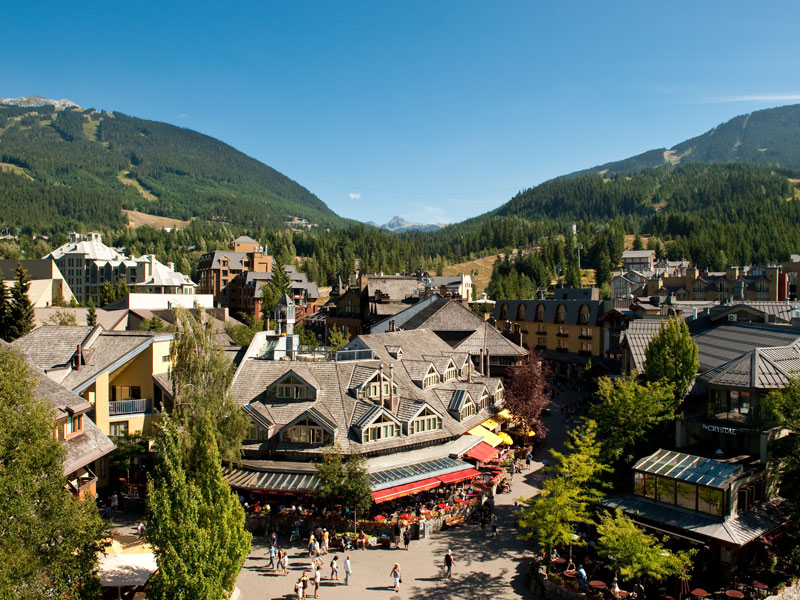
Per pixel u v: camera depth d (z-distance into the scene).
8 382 23.94
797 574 35.69
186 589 26.91
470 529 45.88
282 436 48.16
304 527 44.06
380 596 35.28
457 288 179.00
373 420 48.03
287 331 60.69
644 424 45.22
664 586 35.31
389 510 47.09
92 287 197.00
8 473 22.39
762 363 41.16
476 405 60.22
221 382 45.56
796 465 35.94
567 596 34.44
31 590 21.84
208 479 30.64
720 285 152.75
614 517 40.09
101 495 50.31
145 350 54.41
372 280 118.00
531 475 57.41
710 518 36.59
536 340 119.62
